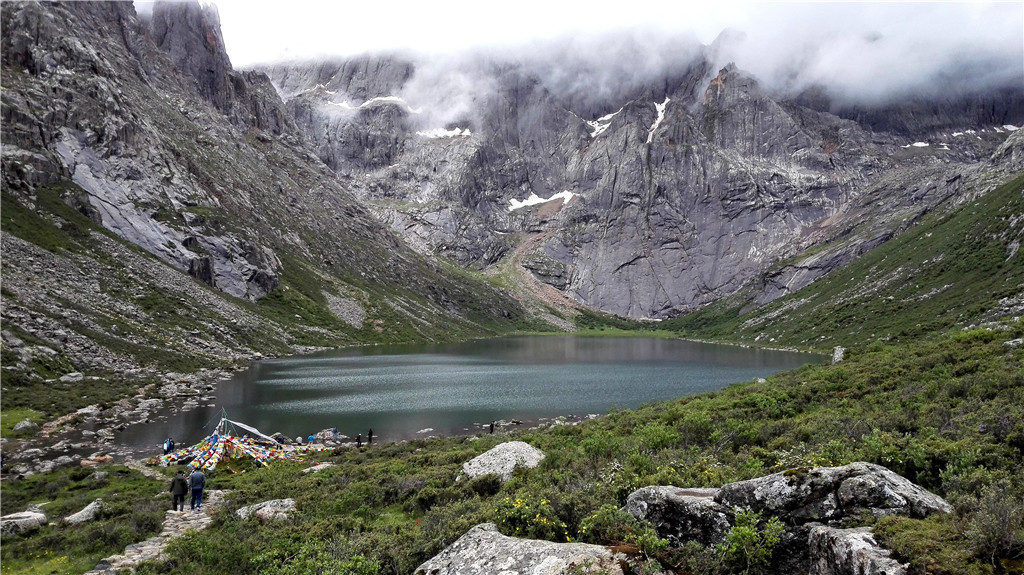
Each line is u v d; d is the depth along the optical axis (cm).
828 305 19500
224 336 13112
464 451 3953
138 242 14862
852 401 3728
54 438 5244
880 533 1003
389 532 1930
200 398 7988
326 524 2134
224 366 10838
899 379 4003
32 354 7262
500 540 1311
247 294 17575
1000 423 1945
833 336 15688
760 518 1201
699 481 1720
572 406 7806
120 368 8462
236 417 6862
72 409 6197
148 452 4947
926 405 2900
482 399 8381
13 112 14125
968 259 14488
